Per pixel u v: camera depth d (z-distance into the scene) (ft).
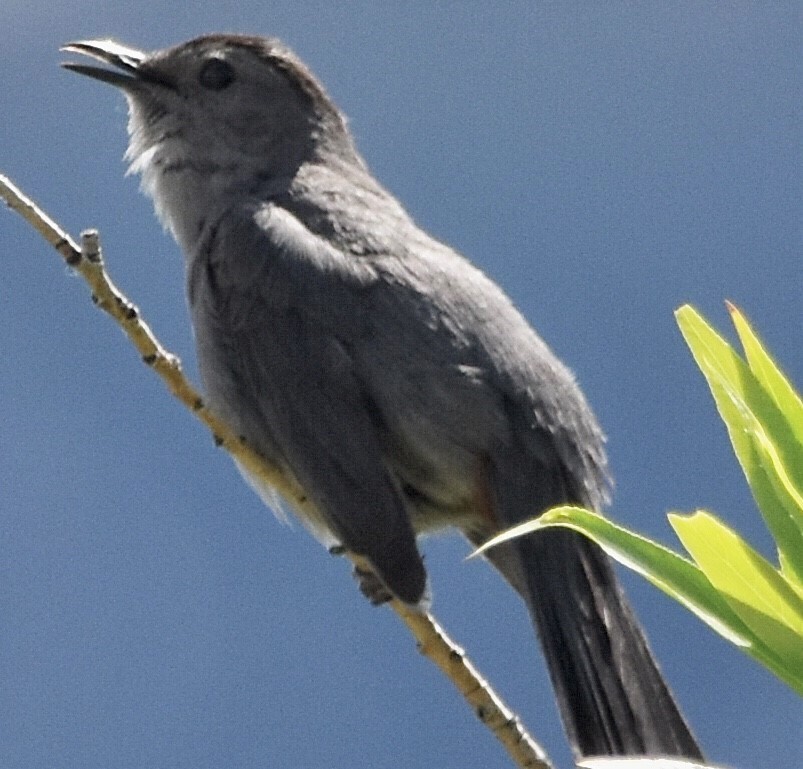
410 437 34.04
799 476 16.97
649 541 17.17
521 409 34.22
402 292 34.96
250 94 41.11
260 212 37.58
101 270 28.32
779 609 16.78
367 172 41.81
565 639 31.50
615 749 29.30
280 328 35.06
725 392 17.22
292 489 34.06
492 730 24.49
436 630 25.36
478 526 35.45
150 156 41.96
